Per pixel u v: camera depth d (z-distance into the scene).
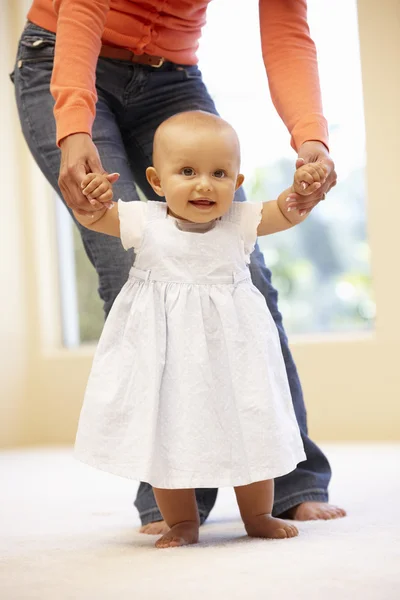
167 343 1.71
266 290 2.03
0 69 4.56
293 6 2.02
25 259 4.66
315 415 4.09
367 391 4.03
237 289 1.76
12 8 4.64
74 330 4.78
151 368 1.69
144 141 2.17
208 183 1.70
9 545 1.78
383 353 4.01
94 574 1.44
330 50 4.31
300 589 1.26
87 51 1.82
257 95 4.45
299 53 1.99
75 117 1.75
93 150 1.73
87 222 1.79
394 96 4.03
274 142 4.46
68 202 1.75
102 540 1.82
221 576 1.37
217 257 1.75
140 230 1.76
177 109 2.14
